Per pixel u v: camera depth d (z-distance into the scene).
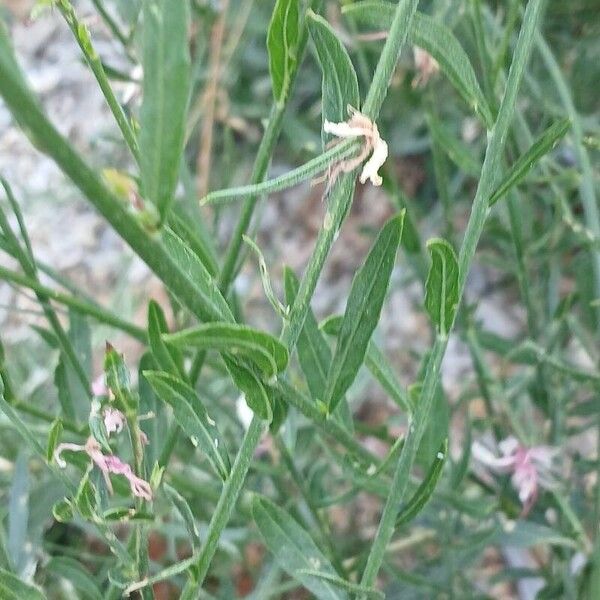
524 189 0.43
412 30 0.21
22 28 0.72
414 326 0.60
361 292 0.22
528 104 0.47
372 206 0.65
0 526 0.28
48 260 0.63
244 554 0.43
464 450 0.34
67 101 0.68
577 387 0.39
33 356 0.49
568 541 0.33
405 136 0.60
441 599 0.38
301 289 0.20
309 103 0.65
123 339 0.56
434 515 0.36
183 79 0.15
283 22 0.20
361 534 0.49
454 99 0.55
